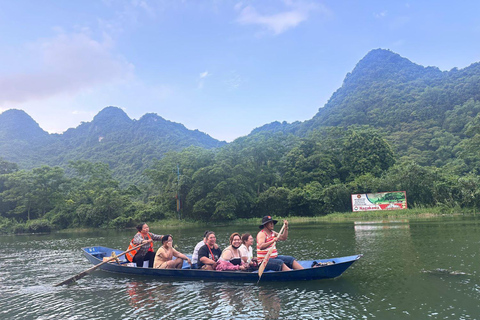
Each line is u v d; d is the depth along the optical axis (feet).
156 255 30.76
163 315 18.79
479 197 115.55
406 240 45.93
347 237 54.34
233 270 26.89
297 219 131.34
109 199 152.66
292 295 21.47
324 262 27.27
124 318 18.62
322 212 143.95
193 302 21.04
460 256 31.68
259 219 142.82
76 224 153.17
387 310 17.75
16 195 168.96
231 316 18.08
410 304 18.49
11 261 44.09
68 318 19.12
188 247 53.21
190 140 507.71
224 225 132.05
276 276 25.18
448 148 221.87
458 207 116.16
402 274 25.66
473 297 19.13
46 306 21.74
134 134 579.07
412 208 128.77
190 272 27.63
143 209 156.76
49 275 33.06
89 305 21.57
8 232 147.13
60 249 59.21
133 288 25.64
